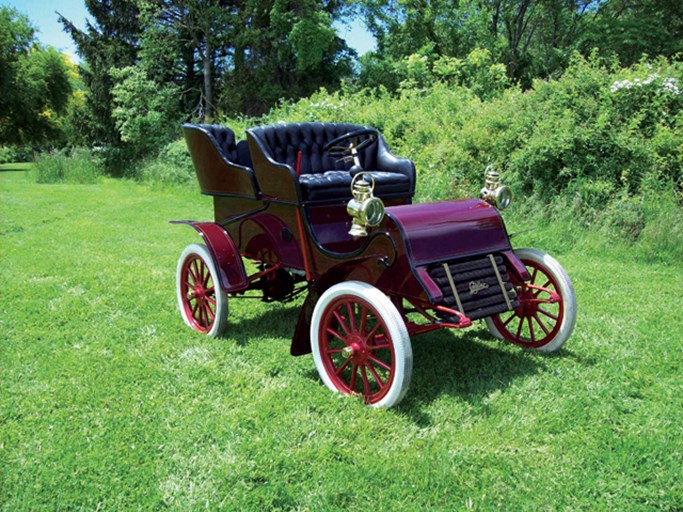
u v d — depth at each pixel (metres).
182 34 22.33
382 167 4.24
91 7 22.09
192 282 5.05
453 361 3.65
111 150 19.56
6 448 2.67
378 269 3.16
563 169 7.36
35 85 31.44
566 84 8.41
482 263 3.24
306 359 3.70
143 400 3.12
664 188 7.01
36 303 4.79
